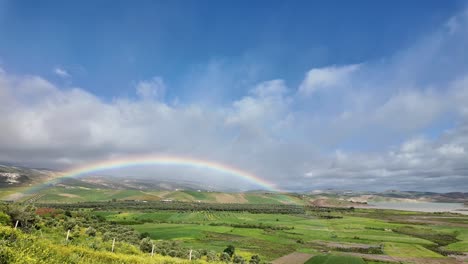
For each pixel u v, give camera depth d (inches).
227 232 5187.0
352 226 6702.8
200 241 4212.6
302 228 6195.9
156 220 6309.1
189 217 7268.7
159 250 2135.8
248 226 6151.6
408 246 4507.9
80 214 4183.1
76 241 1704.0
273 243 4414.4
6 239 911.7
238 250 3722.9
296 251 3912.4
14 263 674.8
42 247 943.7
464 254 4020.7
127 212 7500.0
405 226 6850.4
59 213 3395.7
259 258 3132.4
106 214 6722.4
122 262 1176.8
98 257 1167.6
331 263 3297.2
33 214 2070.6
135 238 2682.1
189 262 1562.5
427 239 5206.7
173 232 4776.1
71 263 910.4
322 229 6156.5
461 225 7145.7
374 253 3978.8
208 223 6368.1
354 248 4276.6
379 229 6353.3
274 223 6899.6
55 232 1932.8
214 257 2501.2
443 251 4202.8
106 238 2177.7
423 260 3629.4
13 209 1772.9
